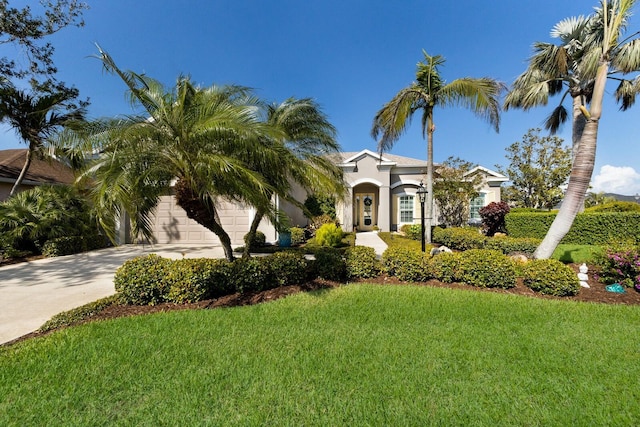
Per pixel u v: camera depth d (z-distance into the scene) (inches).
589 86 462.3
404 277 266.2
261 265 239.0
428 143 478.9
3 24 448.8
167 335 152.4
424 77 464.8
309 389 108.7
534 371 121.0
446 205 670.5
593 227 444.5
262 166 231.0
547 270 233.8
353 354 134.3
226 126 182.2
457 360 129.5
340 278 270.5
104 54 203.2
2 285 271.0
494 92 419.2
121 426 90.7
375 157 724.7
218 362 126.5
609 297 224.8
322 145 278.7
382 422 92.8
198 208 231.0
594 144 281.9
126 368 121.6
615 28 272.8
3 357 130.3
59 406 99.6
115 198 176.9
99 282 280.7
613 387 110.7
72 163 248.1
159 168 205.6
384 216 721.6
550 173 774.5
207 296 216.8
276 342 145.5
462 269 255.3
